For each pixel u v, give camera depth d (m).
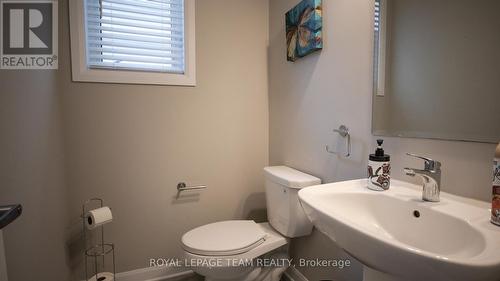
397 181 0.94
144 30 1.62
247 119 1.87
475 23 0.69
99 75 1.50
